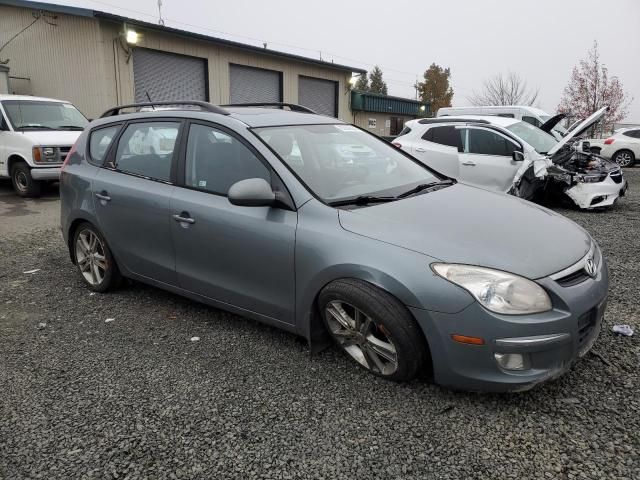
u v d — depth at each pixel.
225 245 3.36
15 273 5.15
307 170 3.32
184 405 2.78
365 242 2.78
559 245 2.82
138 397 2.86
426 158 8.80
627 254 5.58
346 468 2.28
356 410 2.69
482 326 2.48
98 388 2.96
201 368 3.16
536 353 2.48
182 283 3.77
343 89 23.67
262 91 19.98
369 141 4.09
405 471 2.25
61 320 3.95
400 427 2.54
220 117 3.61
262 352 3.35
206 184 3.55
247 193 2.99
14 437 2.54
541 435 2.45
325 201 3.07
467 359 2.54
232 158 3.45
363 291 2.75
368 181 3.51
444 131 8.82
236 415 2.68
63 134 10.38
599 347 3.28
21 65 16.16
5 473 2.29
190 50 17.00
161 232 3.76
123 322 3.88
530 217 3.15
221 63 18.08
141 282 4.31
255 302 3.33
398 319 2.66
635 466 2.23
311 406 2.73
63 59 15.31
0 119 10.43
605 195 8.28
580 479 2.17
